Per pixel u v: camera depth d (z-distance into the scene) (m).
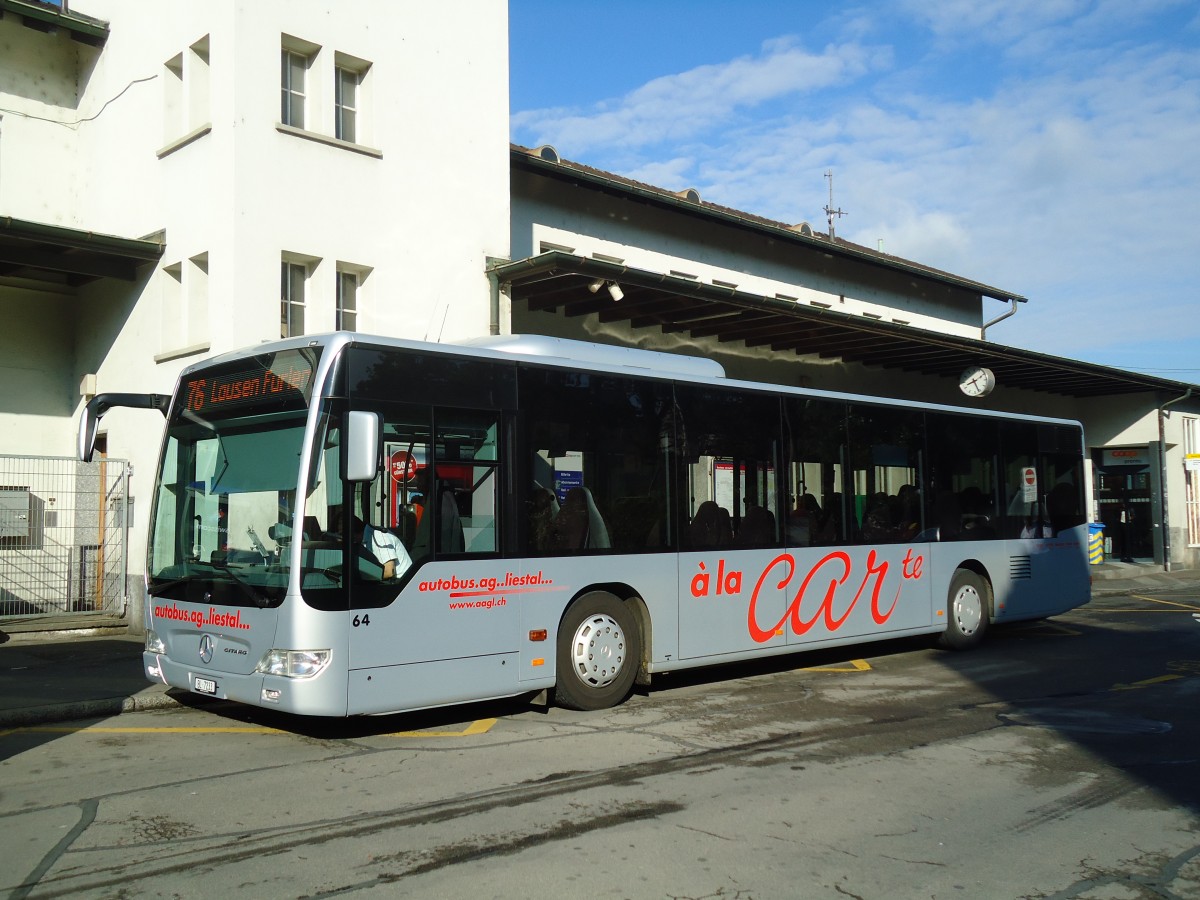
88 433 8.38
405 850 5.21
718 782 6.57
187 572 8.00
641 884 4.76
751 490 10.38
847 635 11.25
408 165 14.46
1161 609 18.97
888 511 11.95
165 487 8.43
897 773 6.84
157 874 4.87
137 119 14.59
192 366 8.51
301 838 5.41
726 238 22.55
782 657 12.50
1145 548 29.09
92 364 15.08
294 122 13.73
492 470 8.22
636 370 9.48
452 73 15.12
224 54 12.87
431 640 7.64
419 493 7.72
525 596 8.31
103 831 5.55
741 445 10.33
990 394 26.95
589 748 7.53
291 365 7.57
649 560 9.34
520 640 8.26
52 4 15.25
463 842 5.35
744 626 10.13
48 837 5.45
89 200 15.70
